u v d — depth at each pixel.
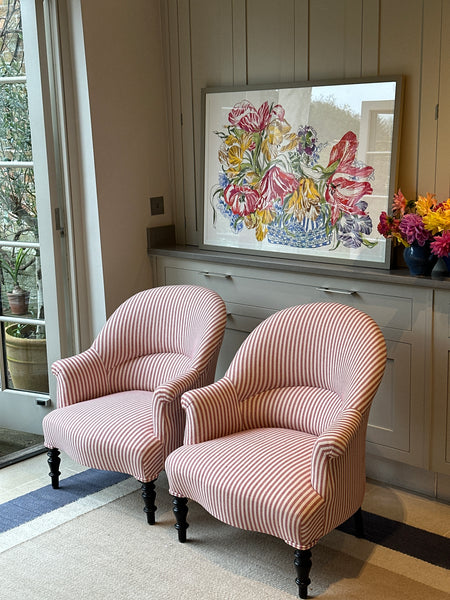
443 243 2.84
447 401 3.04
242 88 3.59
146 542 2.90
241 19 3.57
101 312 3.83
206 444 2.79
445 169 3.05
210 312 3.21
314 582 2.63
